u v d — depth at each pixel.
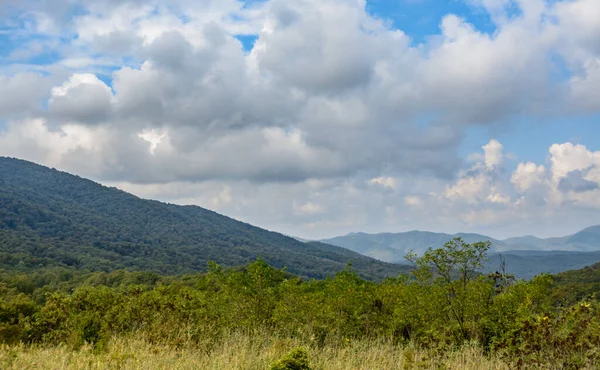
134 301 12.95
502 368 8.07
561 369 7.21
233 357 8.62
